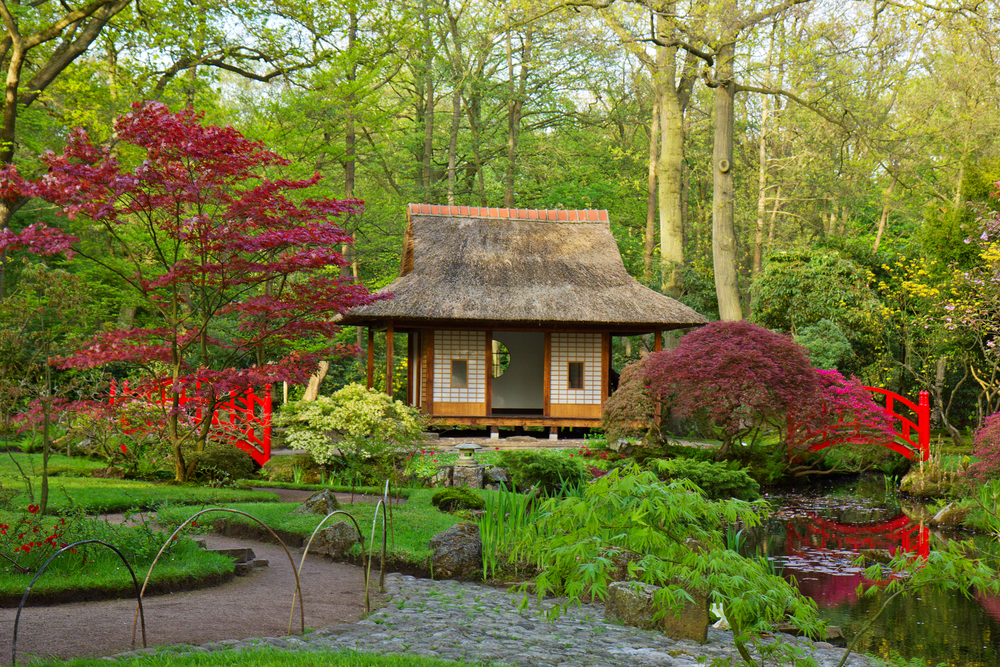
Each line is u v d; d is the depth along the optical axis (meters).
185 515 10.33
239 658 5.05
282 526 10.02
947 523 13.91
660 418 19.06
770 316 27.44
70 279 12.23
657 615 5.30
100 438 15.31
